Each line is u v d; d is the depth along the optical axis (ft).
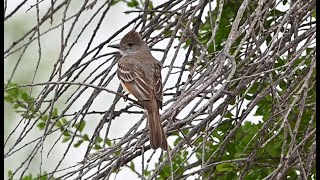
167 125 30.32
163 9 39.27
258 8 31.89
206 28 45.52
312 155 29.78
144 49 40.65
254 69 33.55
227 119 39.11
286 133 30.37
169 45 36.22
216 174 39.37
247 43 37.06
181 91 32.17
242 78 30.37
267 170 39.73
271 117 31.63
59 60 34.19
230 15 43.80
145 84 38.01
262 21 33.53
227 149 40.65
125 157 31.53
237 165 37.37
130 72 38.93
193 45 38.47
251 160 31.81
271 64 32.09
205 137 30.14
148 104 35.40
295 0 36.04
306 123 38.34
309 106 35.78
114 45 41.14
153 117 31.68
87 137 46.60
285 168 28.66
